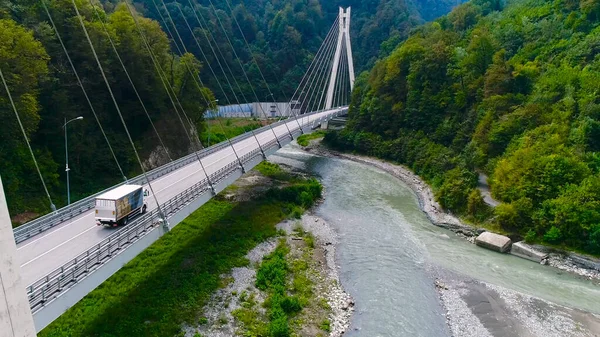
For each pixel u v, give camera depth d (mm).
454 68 60750
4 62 28938
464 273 30703
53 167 35219
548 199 35000
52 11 37406
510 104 48031
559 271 31203
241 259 29953
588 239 32281
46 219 22672
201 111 60125
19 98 30250
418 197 49312
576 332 23719
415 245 35625
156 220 23656
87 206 26516
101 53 40312
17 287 6949
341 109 95250
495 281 29609
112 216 22531
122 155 44031
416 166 57875
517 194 37156
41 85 34781
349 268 31141
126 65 44531
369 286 28531
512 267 31812
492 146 45438
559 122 40438
